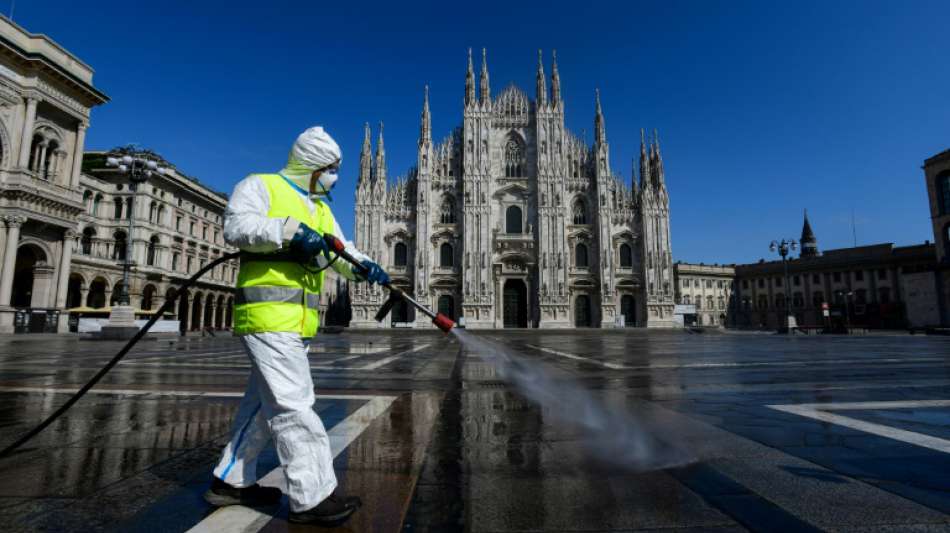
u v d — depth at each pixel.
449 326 3.35
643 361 13.23
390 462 3.74
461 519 2.66
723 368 11.06
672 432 4.66
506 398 6.70
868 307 80.44
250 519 2.71
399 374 9.80
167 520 2.66
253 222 2.76
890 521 2.61
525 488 3.16
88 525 2.57
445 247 59.12
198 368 10.81
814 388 7.63
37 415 5.47
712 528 2.54
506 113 62.31
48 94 37.69
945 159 59.38
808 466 3.59
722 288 99.06
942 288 59.38
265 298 2.85
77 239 47.88
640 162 61.47
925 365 11.73
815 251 112.69
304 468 2.67
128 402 6.28
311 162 3.28
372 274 3.27
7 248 34.72
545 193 59.38
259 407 3.03
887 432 4.61
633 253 60.38
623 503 2.89
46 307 37.81
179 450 4.06
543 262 58.19
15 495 3.00
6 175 35.09
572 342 28.53
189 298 58.81
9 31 35.50
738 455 3.88
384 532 2.51
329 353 17.16
